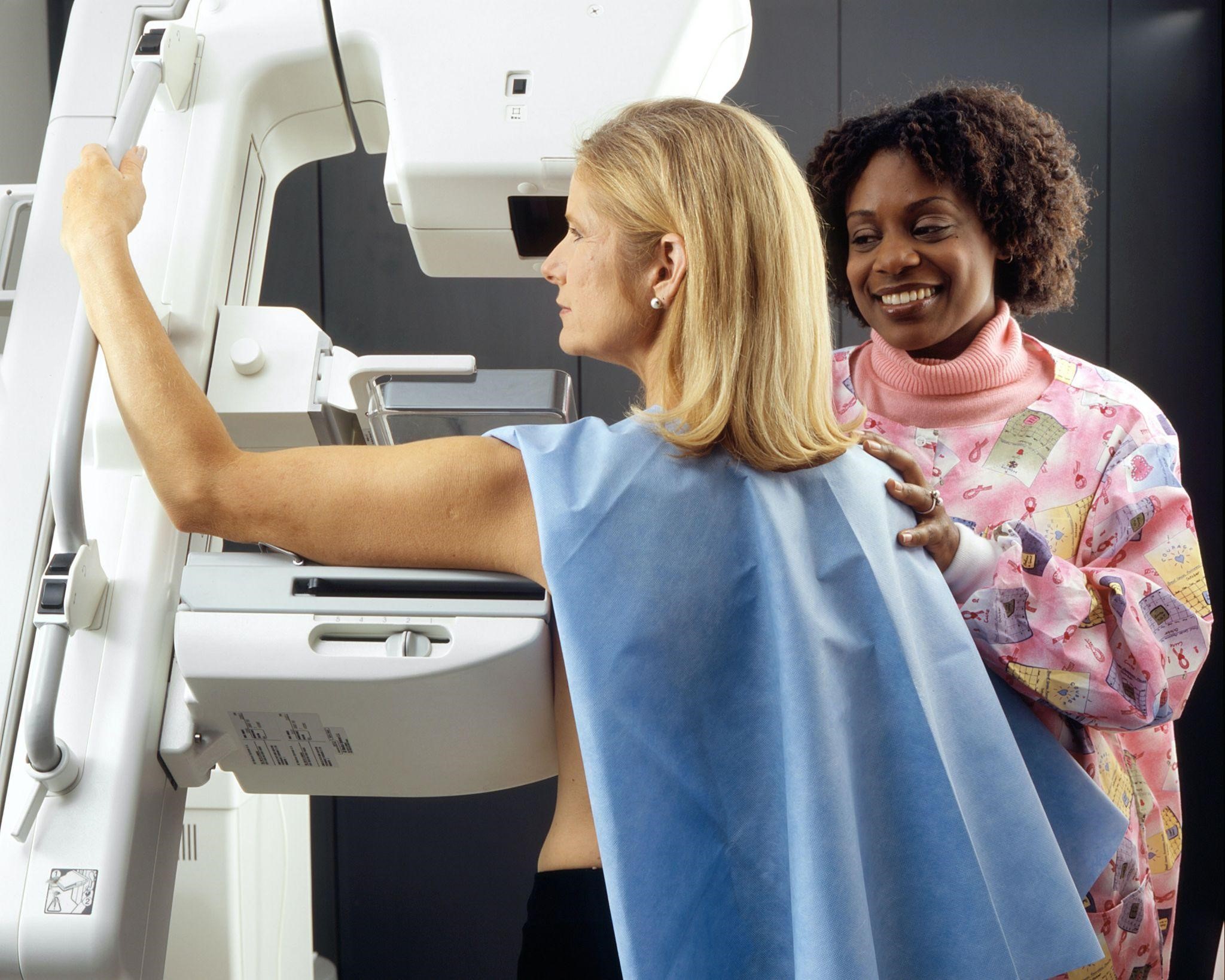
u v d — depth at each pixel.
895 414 1.39
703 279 0.89
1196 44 2.62
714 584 0.85
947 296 1.34
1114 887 1.29
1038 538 1.18
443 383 1.05
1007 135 1.34
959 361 1.36
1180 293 2.64
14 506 1.15
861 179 1.38
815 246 0.94
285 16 1.34
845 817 0.83
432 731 1.01
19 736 1.07
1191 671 1.23
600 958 0.89
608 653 0.83
